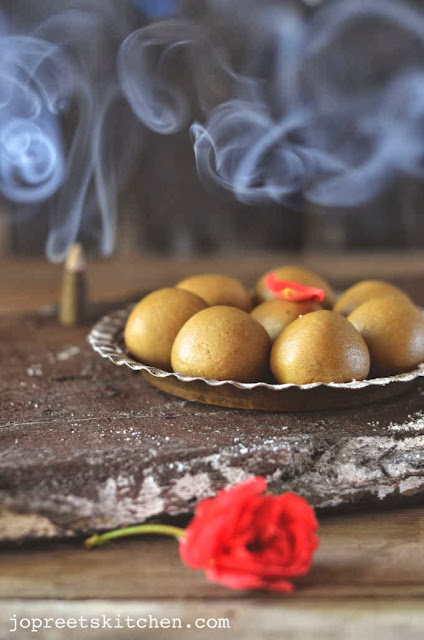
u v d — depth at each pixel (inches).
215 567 13.0
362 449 15.3
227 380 15.8
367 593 13.5
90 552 14.5
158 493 14.8
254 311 17.5
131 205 48.0
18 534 14.5
